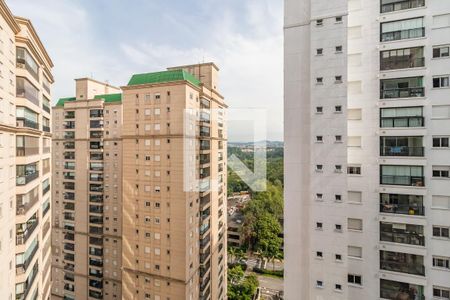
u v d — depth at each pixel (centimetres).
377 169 1723
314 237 1756
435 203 1622
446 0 1581
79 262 4362
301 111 1806
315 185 1752
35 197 2167
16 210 1834
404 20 1661
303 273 1803
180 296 2698
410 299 1638
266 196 3453
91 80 4484
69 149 4438
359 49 1753
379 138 1722
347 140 1717
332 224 1719
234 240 5238
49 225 2645
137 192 2886
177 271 2711
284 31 1844
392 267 1677
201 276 3067
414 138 1658
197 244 2991
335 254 1712
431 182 1627
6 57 1653
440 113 1609
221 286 3750
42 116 2367
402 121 1678
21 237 1847
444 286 1590
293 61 1825
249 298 4100
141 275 2870
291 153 1831
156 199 2803
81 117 4341
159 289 2791
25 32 1883
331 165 1717
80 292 4350
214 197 3375
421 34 1623
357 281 1747
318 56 1730
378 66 1714
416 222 1641
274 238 4850
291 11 1827
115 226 4169
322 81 1725
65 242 4475
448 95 1590
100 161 4231
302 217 1805
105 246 4238
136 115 2886
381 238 1716
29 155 1969
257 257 5478
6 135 1670
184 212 2694
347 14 1669
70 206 4434
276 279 4991
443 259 1600
